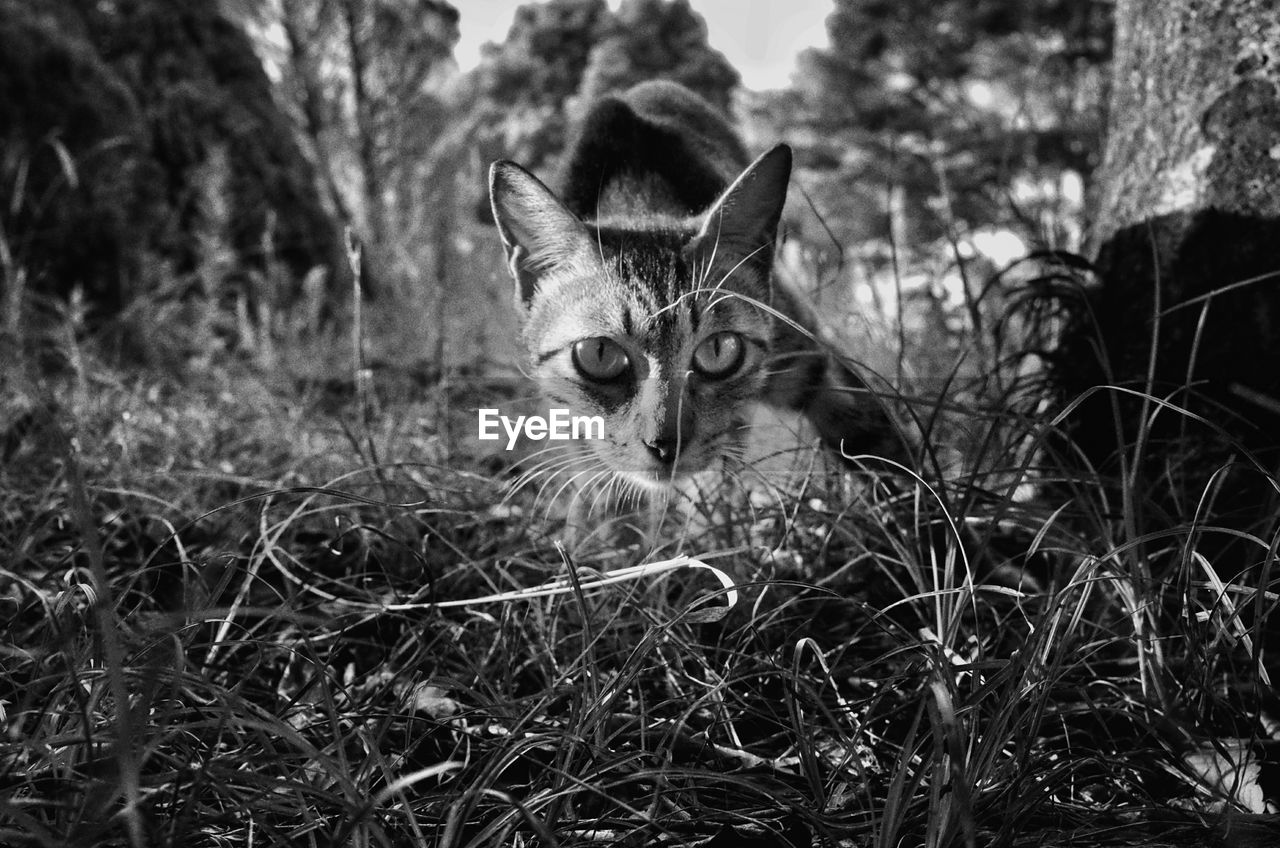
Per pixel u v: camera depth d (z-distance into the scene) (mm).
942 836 156
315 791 155
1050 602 208
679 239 338
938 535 293
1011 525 316
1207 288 303
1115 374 321
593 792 176
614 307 320
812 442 362
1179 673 228
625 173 401
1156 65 324
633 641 249
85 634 201
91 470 350
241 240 871
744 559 290
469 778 196
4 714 185
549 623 254
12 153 656
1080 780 195
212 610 199
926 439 240
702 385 323
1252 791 187
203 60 946
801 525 309
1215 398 296
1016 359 342
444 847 146
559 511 365
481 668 225
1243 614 233
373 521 319
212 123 897
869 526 294
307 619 206
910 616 273
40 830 130
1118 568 228
